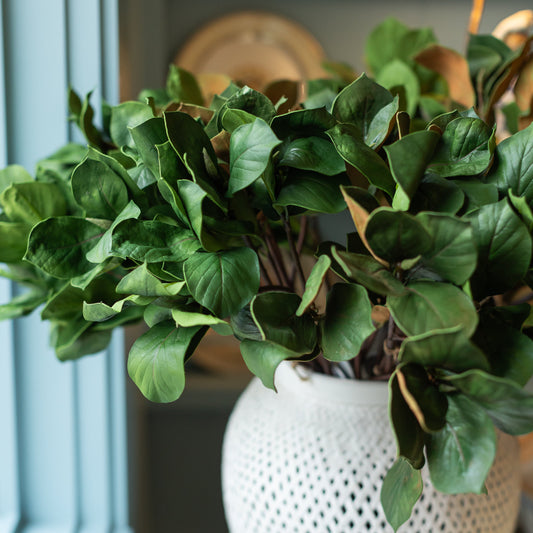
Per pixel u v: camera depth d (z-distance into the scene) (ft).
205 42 4.72
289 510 1.26
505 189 1.01
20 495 1.99
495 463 1.31
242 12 4.71
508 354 0.92
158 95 1.54
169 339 1.05
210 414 4.41
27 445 1.99
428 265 0.89
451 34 4.87
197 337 1.06
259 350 0.96
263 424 1.37
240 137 0.96
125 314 1.27
